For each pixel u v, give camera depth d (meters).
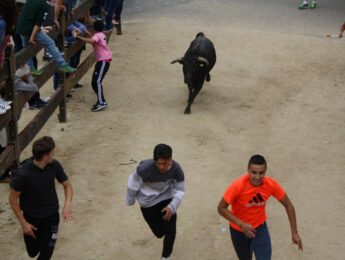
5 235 7.98
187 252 7.70
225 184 9.40
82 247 7.74
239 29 17.44
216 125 11.56
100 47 11.81
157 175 6.61
